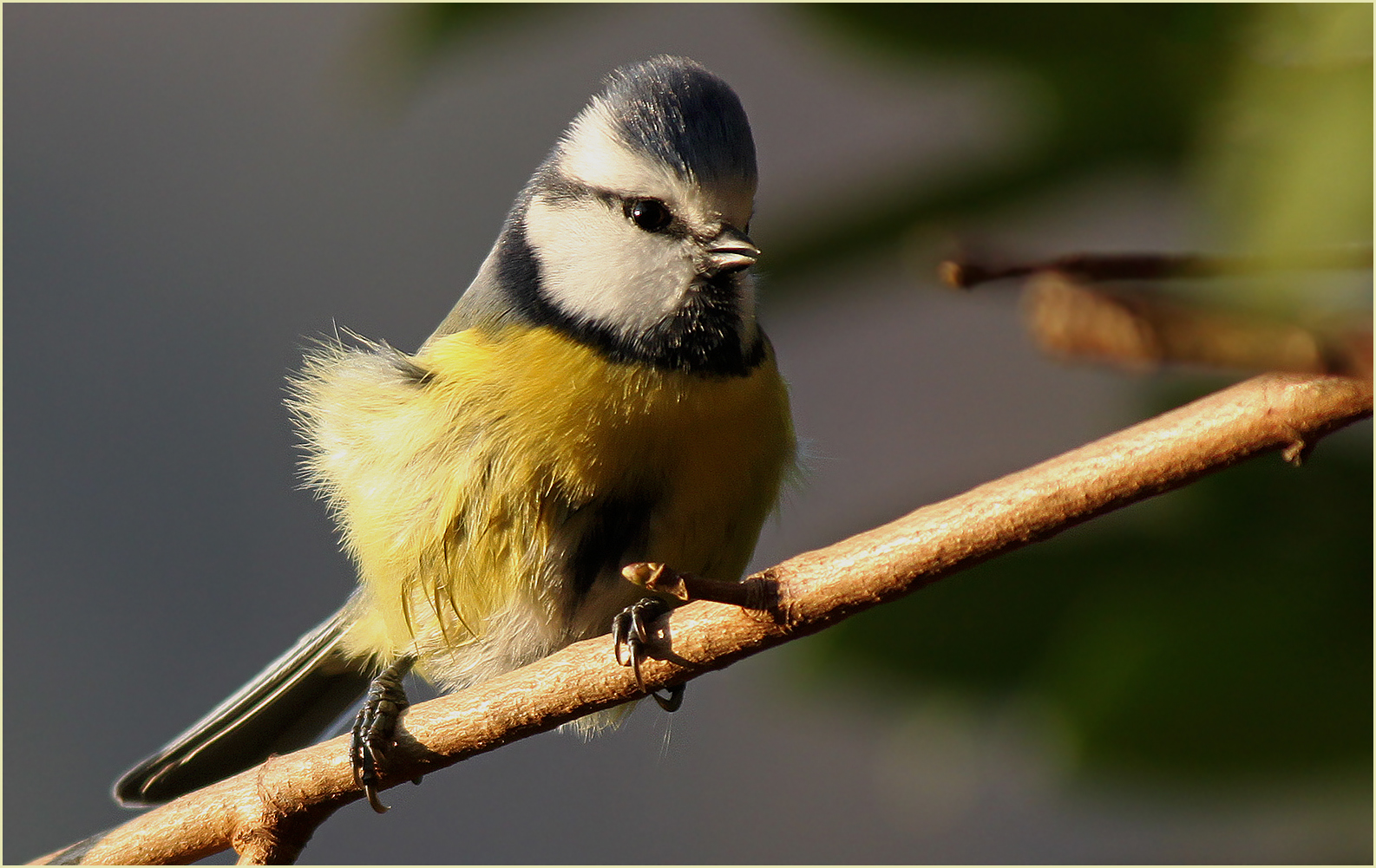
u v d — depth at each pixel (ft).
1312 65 3.84
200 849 6.78
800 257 6.41
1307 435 6.51
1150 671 6.30
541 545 6.85
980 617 6.66
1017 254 4.10
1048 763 6.57
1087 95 5.95
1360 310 3.74
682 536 6.86
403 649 6.89
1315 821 6.51
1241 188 3.71
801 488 6.92
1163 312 3.63
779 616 6.68
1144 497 6.64
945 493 6.70
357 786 6.77
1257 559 6.55
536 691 6.75
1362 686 6.11
